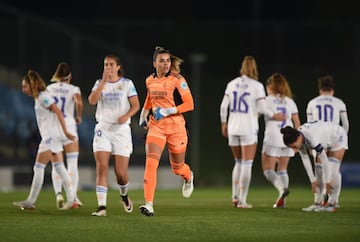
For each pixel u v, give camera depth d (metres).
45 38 99.75
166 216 41.47
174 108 39.88
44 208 47.28
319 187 46.75
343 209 48.00
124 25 105.06
